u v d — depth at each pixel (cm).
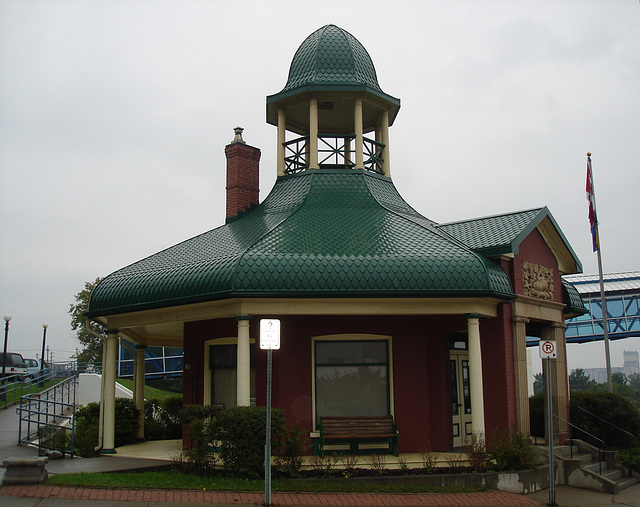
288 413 1589
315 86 2005
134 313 1723
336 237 1622
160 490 1220
